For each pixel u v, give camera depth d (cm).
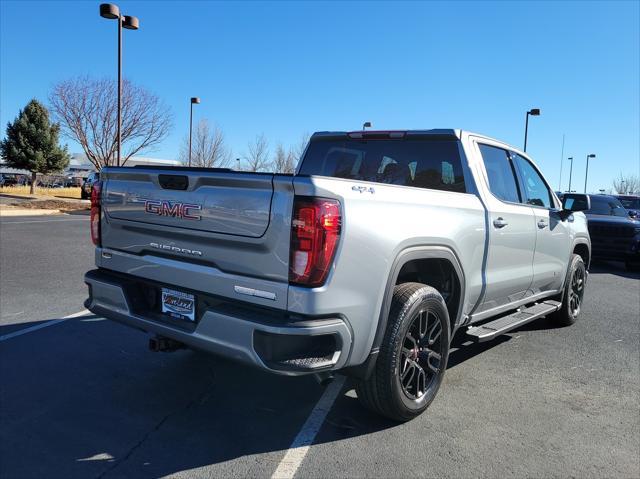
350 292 297
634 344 577
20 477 287
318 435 344
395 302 342
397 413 353
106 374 438
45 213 2342
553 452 333
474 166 443
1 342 512
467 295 414
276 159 3838
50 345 505
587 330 633
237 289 303
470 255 409
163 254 347
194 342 315
